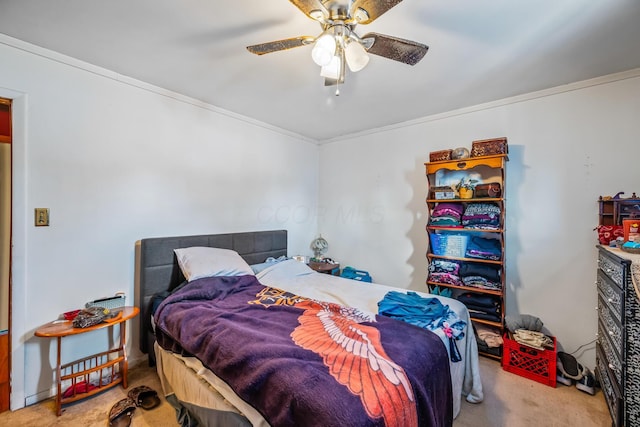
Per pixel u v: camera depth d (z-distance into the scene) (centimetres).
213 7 143
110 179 212
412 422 103
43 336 162
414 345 134
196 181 265
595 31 157
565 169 229
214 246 272
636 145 203
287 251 359
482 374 218
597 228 202
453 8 141
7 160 176
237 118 298
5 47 169
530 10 142
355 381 104
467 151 257
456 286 253
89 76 201
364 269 357
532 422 167
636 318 141
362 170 359
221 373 129
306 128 348
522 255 246
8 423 162
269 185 336
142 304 221
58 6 143
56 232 188
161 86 235
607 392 171
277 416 102
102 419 166
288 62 197
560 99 230
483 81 220
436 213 271
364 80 220
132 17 151
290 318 167
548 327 236
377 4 114
